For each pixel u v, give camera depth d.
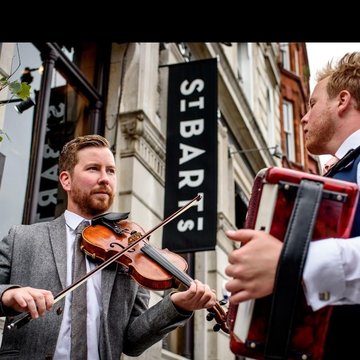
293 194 1.42
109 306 2.37
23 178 4.80
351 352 1.49
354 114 1.86
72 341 2.19
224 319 2.42
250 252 1.36
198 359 7.05
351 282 1.33
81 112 5.98
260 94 14.89
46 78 5.29
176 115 6.56
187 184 6.15
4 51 4.29
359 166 1.63
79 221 2.60
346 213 1.43
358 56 1.94
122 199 5.86
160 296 5.98
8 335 2.22
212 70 6.68
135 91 6.41
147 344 2.43
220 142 9.50
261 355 1.37
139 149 6.20
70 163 2.70
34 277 2.31
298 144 18.88
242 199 10.59
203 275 7.60
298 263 1.33
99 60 6.47
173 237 5.95
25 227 2.52
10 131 4.71
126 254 2.60
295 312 1.35
